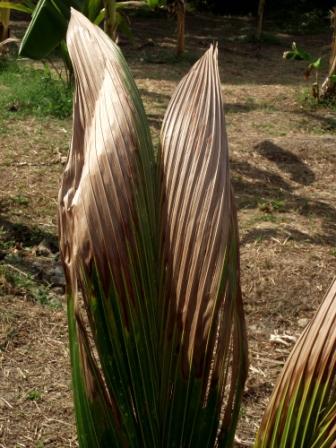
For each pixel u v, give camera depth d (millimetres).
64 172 1271
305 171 6156
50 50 4414
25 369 3291
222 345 1273
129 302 1236
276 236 4703
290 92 9047
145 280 1251
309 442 1282
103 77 1249
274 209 5258
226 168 1245
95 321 1252
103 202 1202
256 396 3197
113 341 1258
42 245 4402
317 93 8453
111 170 1201
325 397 1258
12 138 6410
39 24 4324
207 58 1297
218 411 1342
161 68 10328
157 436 1343
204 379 1291
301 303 4000
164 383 1317
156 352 1301
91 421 1310
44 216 4887
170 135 1279
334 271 4320
